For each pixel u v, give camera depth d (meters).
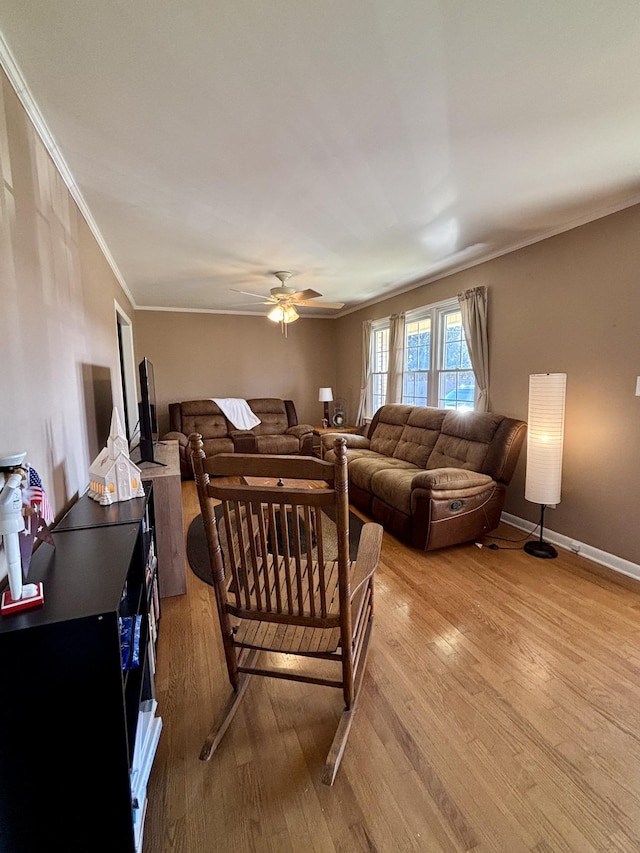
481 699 1.64
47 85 1.46
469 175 2.24
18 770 0.95
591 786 1.30
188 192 2.36
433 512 2.90
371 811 1.22
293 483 3.56
